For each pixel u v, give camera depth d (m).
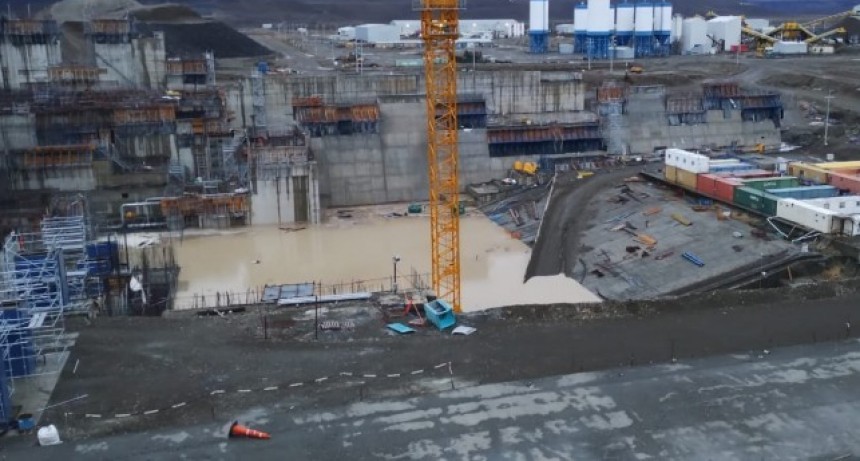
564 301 76.31
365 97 133.88
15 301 47.31
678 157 99.25
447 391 42.59
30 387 44.22
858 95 161.00
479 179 119.56
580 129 124.62
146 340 50.34
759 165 106.38
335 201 114.69
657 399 41.25
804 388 42.06
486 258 90.75
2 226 83.38
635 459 35.88
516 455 36.31
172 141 111.69
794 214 79.44
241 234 100.69
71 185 101.06
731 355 46.34
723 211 86.75
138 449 37.41
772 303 55.44
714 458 35.88
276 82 130.75
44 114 106.88
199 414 41.00
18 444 38.28
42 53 134.25
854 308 54.09
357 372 45.66
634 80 177.12
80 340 50.03
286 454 36.78
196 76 149.75
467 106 123.00
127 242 94.06
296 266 89.00
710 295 56.59
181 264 89.25
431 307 53.44
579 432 38.19
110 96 121.81
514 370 45.59
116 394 43.41
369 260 90.81
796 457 35.88
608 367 45.69
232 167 111.31
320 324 52.88
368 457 36.41
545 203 103.25
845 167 94.62
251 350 48.88
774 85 179.12
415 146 119.50
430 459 36.09
